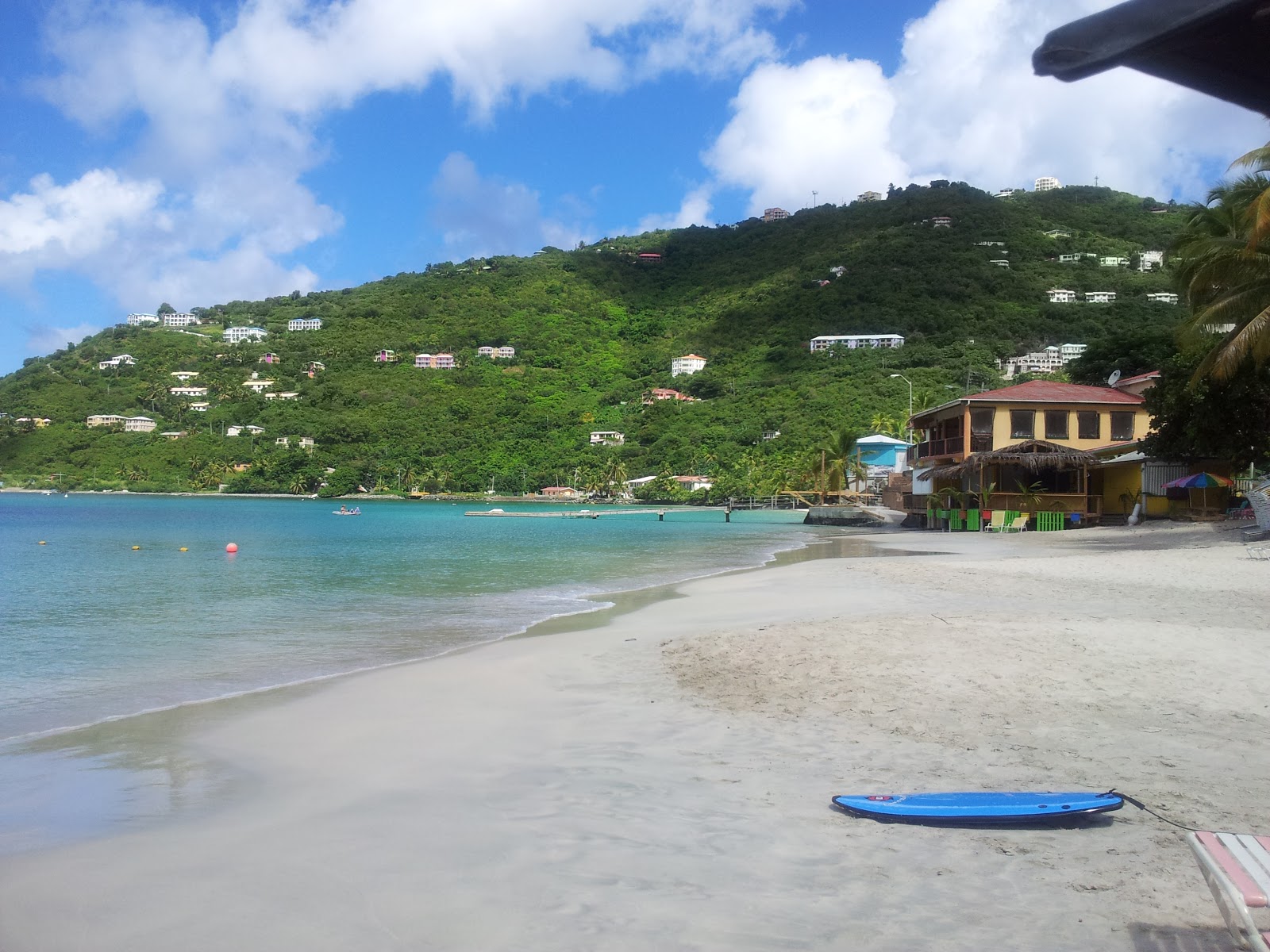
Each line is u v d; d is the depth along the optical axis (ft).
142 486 551.59
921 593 61.26
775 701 30.42
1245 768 22.36
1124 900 14.98
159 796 22.21
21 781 23.63
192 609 64.54
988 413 153.58
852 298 651.66
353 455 570.87
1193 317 96.94
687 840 18.21
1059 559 84.89
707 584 76.38
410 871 16.76
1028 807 18.95
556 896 15.51
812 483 301.63
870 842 17.99
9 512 331.77
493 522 282.56
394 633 51.80
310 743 27.12
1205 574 66.49
